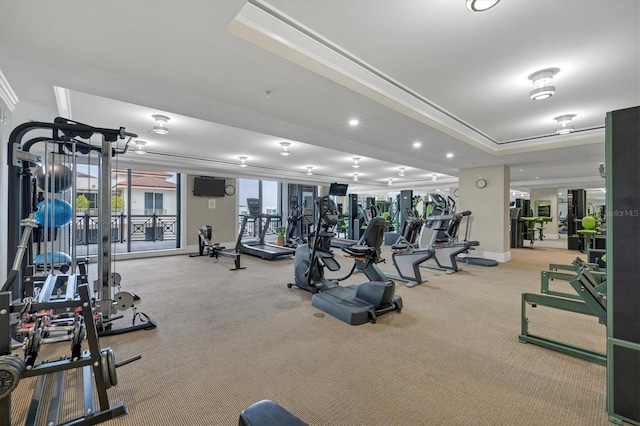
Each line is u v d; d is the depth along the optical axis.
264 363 2.31
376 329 2.98
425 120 3.80
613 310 1.71
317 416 1.72
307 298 4.04
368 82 2.94
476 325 3.08
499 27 2.12
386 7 1.92
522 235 10.27
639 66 2.65
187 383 2.04
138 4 1.61
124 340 2.72
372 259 3.57
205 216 8.85
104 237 2.79
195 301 3.90
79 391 1.96
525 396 1.90
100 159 2.91
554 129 4.66
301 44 2.31
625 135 1.67
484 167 7.25
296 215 8.85
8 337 1.51
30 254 3.19
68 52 2.12
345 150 5.59
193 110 3.34
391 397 1.89
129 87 2.72
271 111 3.35
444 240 6.21
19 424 1.66
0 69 2.38
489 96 3.37
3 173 2.59
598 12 1.94
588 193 15.20
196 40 1.97
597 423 1.66
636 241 1.64
